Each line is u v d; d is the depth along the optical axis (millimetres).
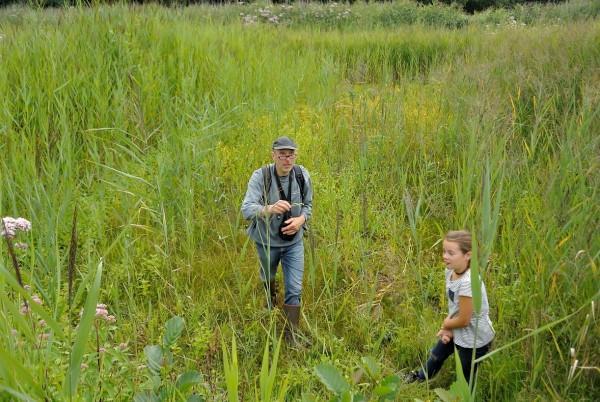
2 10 11898
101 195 5426
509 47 9820
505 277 4516
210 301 4590
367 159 6750
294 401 3389
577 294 3824
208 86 8562
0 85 6887
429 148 7199
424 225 5801
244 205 4328
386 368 3791
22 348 2729
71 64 7547
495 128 5934
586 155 4883
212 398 3133
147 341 3676
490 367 3787
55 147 6102
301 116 8469
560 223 4238
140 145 7117
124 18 8812
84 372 2855
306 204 4496
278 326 4469
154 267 4758
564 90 6691
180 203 5793
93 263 4465
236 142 7500
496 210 2932
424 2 27953
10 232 2967
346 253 5172
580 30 9625
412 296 4785
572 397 3502
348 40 14039
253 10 20438
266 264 4488
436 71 9586
